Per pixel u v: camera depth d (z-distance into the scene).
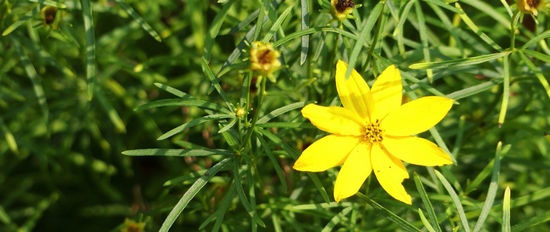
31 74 0.36
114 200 0.43
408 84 0.31
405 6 0.30
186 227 0.39
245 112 0.28
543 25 0.34
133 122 0.42
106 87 0.40
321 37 0.30
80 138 0.44
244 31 0.33
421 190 0.27
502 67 0.33
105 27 0.41
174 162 0.39
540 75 0.30
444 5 0.29
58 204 0.43
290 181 0.36
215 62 0.37
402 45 0.31
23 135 0.40
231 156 0.29
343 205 0.31
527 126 0.34
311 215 0.34
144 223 0.34
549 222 0.37
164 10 0.43
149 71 0.38
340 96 0.27
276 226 0.32
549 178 0.38
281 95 0.33
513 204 0.31
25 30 0.37
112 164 0.44
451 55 0.35
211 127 0.37
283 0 0.30
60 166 0.43
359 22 0.30
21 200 0.44
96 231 0.43
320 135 0.30
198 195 0.33
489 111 0.34
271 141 0.30
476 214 0.31
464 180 0.37
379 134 0.27
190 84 0.41
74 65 0.41
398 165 0.27
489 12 0.33
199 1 0.37
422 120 0.27
